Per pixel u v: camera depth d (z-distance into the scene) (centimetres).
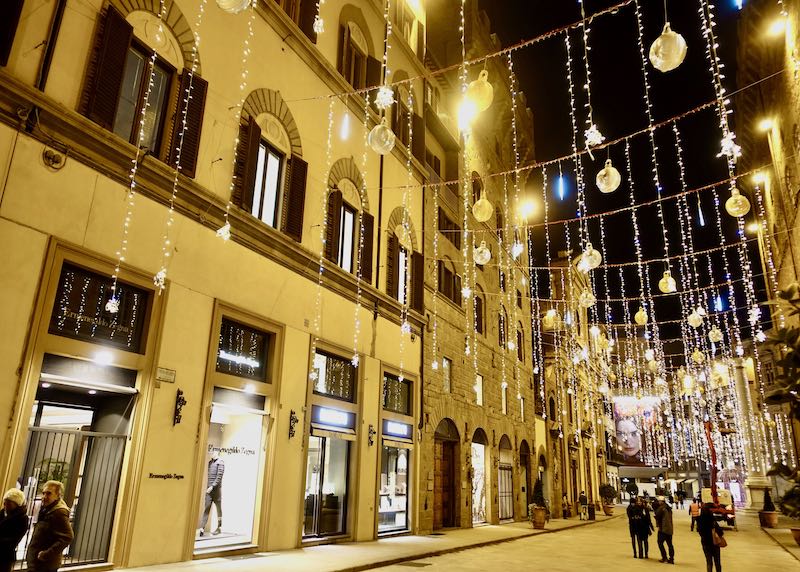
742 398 4050
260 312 1329
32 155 887
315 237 1567
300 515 1378
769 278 3531
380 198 1952
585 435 4653
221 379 1202
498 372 2934
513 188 3588
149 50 1126
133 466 986
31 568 620
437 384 2206
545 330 3969
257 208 1402
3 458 802
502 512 2814
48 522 638
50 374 888
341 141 1752
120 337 1016
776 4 2234
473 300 2680
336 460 1594
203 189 1173
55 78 933
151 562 993
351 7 1883
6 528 607
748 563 1634
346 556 1286
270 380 1349
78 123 938
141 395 1020
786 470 432
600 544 2084
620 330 6862
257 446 1312
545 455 3578
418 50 2472
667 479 6812
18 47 888
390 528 1830
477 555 1566
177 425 1077
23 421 832
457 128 2728
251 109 1380
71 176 939
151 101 1141
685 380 3300
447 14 2980
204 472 1132
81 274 965
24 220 866
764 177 3256
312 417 1477
